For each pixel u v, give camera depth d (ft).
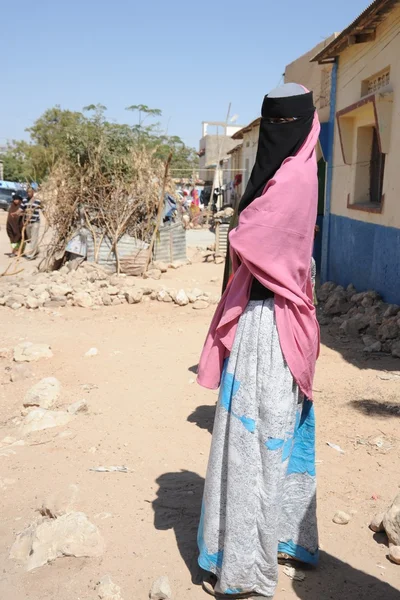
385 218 27.58
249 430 8.04
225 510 8.38
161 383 18.67
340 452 13.58
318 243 43.11
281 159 8.12
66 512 10.86
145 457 13.35
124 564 9.49
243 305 8.25
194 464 13.01
